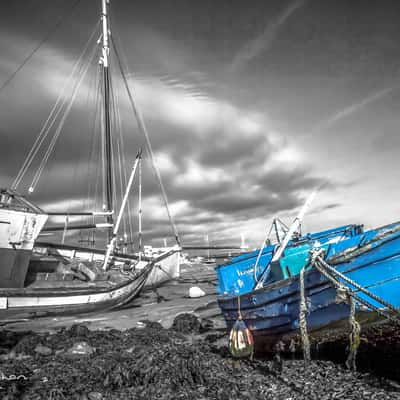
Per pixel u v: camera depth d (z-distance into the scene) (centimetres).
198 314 1745
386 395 510
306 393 552
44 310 1841
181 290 3120
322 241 1214
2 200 1936
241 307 872
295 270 868
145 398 556
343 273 678
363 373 616
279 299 776
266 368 713
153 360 688
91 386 622
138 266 3394
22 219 1888
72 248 3020
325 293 696
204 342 1063
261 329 826
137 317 1788
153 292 2991
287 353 819
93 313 2011
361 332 673
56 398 563
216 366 734
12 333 1209
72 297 1950
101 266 2819
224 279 1147
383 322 637
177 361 686
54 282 2127
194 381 634
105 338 1105
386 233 662
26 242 1897
